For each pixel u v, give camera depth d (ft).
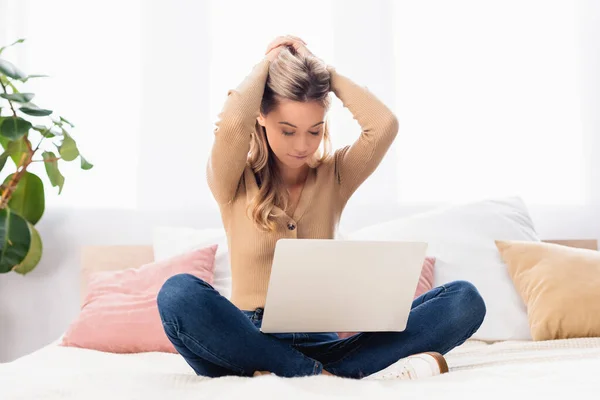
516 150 9.39
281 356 4.45
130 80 9.33
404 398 3.49
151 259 8.75
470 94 9.43
